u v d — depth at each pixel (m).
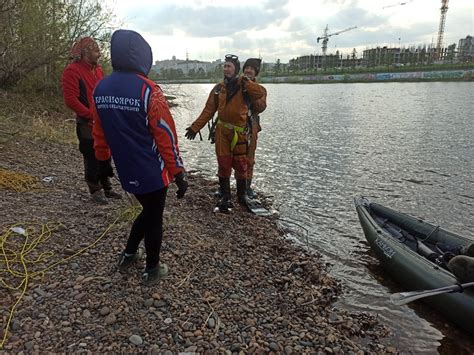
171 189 7.32
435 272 4.50
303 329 3.59
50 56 12.95
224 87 5.87
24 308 3.16
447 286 4.19
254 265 4.72
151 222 3.40
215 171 10.05
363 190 8.73
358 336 3.87
